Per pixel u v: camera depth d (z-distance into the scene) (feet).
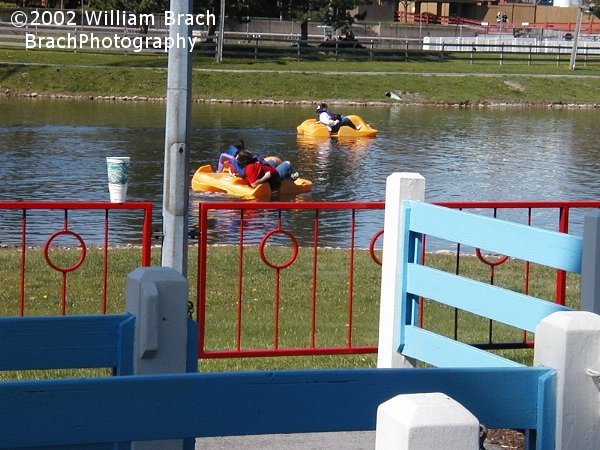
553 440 17.69
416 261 33.78
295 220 95.30
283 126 186.50
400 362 34.06
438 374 17.51
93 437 16.46
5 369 19.71
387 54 319.47
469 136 181.98
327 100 248.32
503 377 17.67
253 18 358.23
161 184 112.47
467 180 127.13
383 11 474.90
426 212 32.83
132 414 16.61
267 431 17.15
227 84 248.52
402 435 13.24
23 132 160.15
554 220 98.78
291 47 307.99
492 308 29.81
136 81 243.40
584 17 493.36
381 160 143.74
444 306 54.60
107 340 20.15
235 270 61.98
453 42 381.60
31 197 101.96
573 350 17.46
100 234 84.74
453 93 263.29
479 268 65.51
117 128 170.40
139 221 91.81
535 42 390.01
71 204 37.52
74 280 57.52
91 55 269.23
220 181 109.19
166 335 19.93
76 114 194.39
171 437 16.79
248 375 16.98
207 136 165.99
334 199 108.88
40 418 16.16
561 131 195.83
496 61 329.93
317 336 45.75
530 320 28.43
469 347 30.55
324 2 318.86
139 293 19.84
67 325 19.92
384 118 214.90
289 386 17.12
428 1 469.57
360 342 44.60
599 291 25.43
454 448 13.28
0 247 72.54
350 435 31.09
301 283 58.65
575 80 285.43
